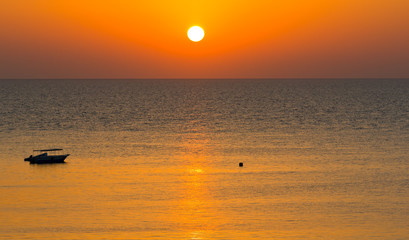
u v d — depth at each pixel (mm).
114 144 134000
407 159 112250
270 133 155375
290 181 92125
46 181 92500
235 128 168750
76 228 67188
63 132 157750
